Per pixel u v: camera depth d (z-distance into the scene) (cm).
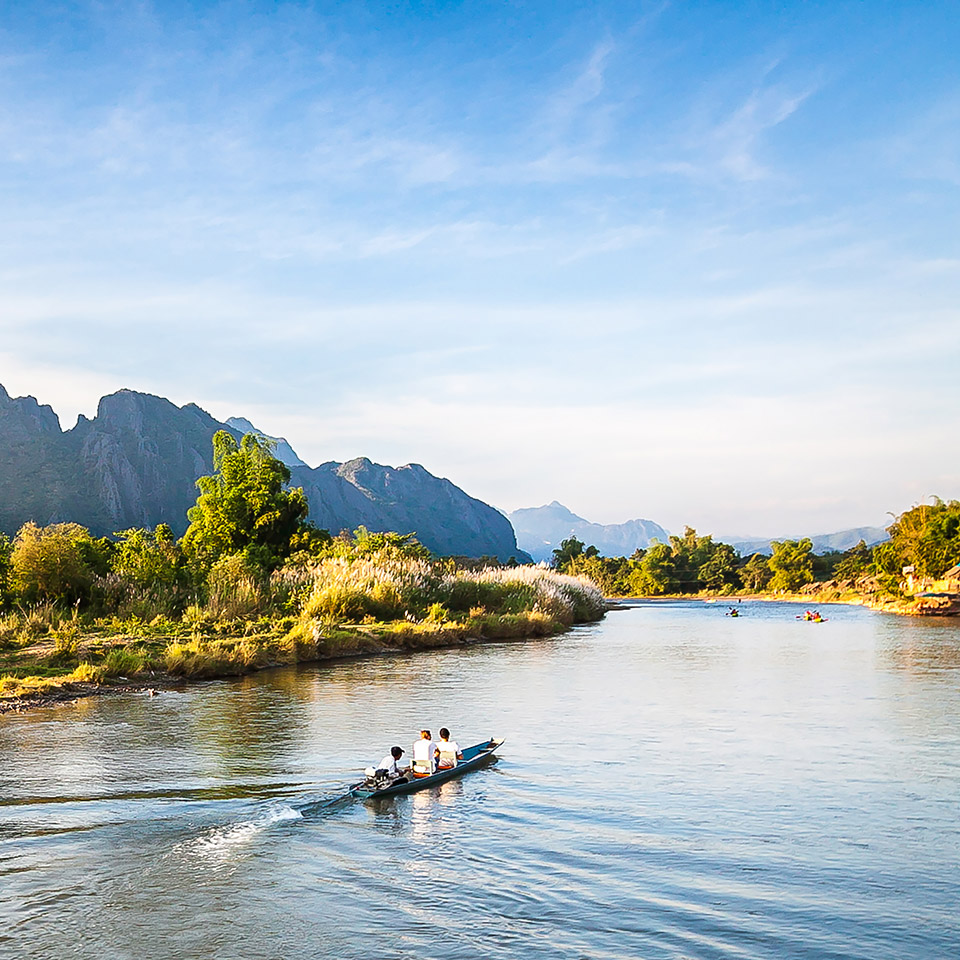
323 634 3738
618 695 2677
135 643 3216
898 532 11600
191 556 5647
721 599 17675
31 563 3803
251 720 2202
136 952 944
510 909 1063
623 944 971
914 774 1694
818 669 3481
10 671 2695
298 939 977
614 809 1466
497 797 1534
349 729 2095
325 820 1393
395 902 1078
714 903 1084
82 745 1894
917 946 970
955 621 7512
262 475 6550
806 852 1260
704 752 1884
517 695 2656
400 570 5084
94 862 1198
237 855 1234
